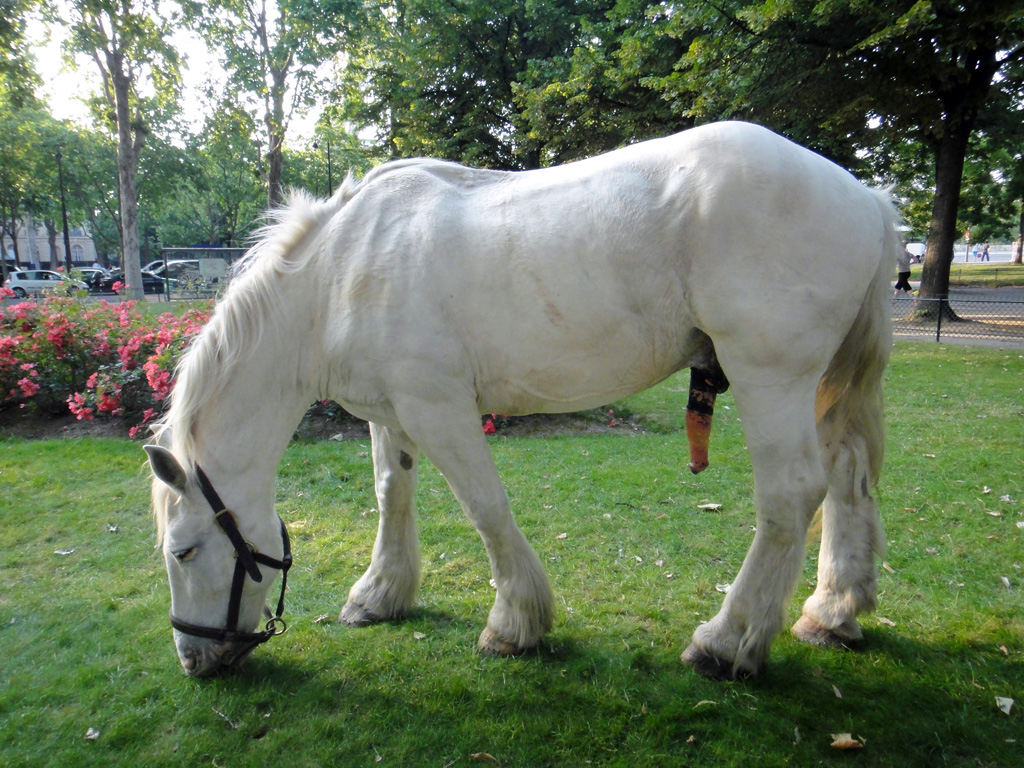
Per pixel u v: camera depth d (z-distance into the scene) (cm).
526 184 224
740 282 197
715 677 232
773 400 203
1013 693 221
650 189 206
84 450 542
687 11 1010
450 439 225
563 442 565
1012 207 2686
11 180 3238
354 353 224
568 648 259
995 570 311
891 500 402
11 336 652
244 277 231
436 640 269
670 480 459
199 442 220
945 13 959
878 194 225
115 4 1523
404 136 1858
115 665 254
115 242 4506
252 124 1838
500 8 1614
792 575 216
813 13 901
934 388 729
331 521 405
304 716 224
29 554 360
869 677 233
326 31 1698
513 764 200
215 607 222
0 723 223
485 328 218
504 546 241
